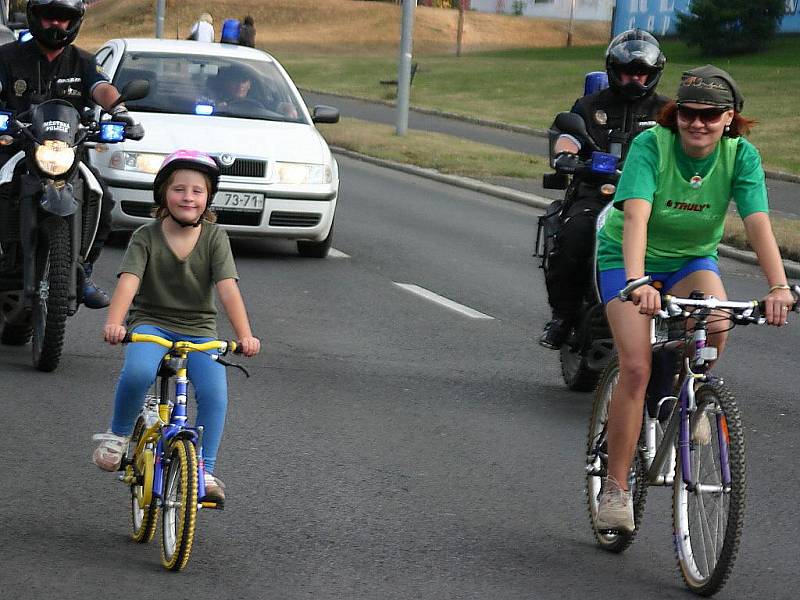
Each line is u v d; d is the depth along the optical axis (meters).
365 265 40.12
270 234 39.75
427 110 108.81
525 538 17.44
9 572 15.16
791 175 72.12
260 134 40.47
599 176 24.67
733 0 143.00
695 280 17.47
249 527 17.17
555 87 124.31
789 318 35.62
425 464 20.58
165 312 16.38
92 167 26.75
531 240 47.28
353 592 15.12
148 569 15.52
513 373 27.44
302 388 24.94
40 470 19.11
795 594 15.77
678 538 16.12
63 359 26.12
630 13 167.25
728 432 15.30
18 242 25.72
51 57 26.06
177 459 15.40
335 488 19.06
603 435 17.44
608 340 24.34
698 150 16.55
